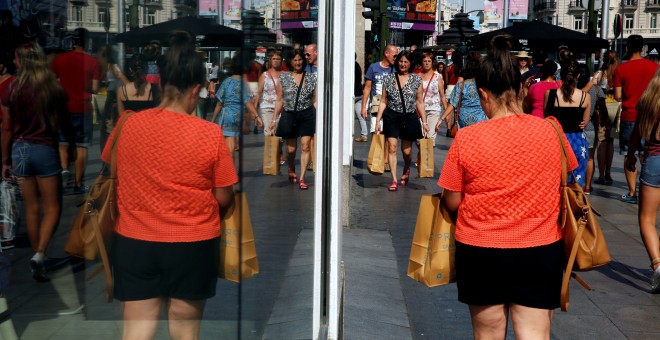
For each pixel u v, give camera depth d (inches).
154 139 57.0
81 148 48.6
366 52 1224.8
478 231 123.6
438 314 204.5
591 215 128.3
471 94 406.0
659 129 225.9
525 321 124.7
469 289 126.2
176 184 62.0
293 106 97.8
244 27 70.4
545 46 772.6
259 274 80.3
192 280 64.8
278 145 88.4
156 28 55.9
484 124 125.8
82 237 49.8
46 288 47.0
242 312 73.9
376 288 222.1
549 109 301.6
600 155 452.8
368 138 706.2
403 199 387.9
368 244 281.3
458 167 125.4
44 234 46.1
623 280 245.4
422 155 426.3
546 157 123.8
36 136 44.7
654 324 201.5
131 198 57.3
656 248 230.1
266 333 83.4
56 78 45.7
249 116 73.6
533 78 403.2
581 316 206.4
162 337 62.1
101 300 53.3
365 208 359.9
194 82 61.5
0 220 43.6
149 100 56.6
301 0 99.4
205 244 66.1
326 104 131.6
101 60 49.9
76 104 47.6
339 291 152.9
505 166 122.5
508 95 126.6
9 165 43.7
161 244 60.4
